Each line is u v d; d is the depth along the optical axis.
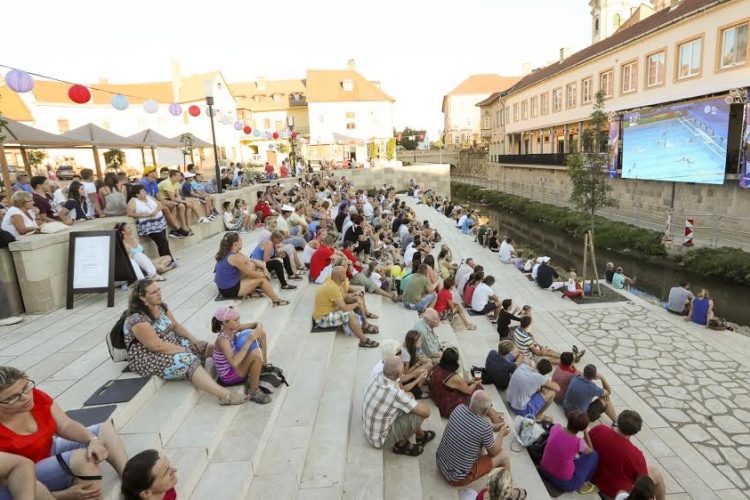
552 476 5.41
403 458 5.04
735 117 19.75
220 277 6.98
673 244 19.39
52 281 6.69
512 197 40.94
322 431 4.88
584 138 16.97
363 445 4.96
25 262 6.35
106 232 6.93
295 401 5.18
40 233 6.84
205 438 4.00
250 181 21.62
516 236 29.91
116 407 3.88
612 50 28.61
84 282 6.79
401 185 39.53
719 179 18.95
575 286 13.64
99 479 3.01
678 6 26.19
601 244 23.73
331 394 5.60
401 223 18.62
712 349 9.93
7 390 2.76
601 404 6.71
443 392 5.96
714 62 20.22
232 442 4.19
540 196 38.59
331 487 4.08
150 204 9.03
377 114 54.53
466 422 4.66
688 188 21.25
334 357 6.60
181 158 27.83
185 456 3.75
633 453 5.18
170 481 2.92
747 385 8.38
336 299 7.04
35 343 5.44
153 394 4.41
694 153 20.19
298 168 34.72
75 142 14.66
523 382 6.78
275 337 6.30
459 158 68.94
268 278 7.64
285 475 3.98
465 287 11.94
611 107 29.72
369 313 8.40
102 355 5.06
